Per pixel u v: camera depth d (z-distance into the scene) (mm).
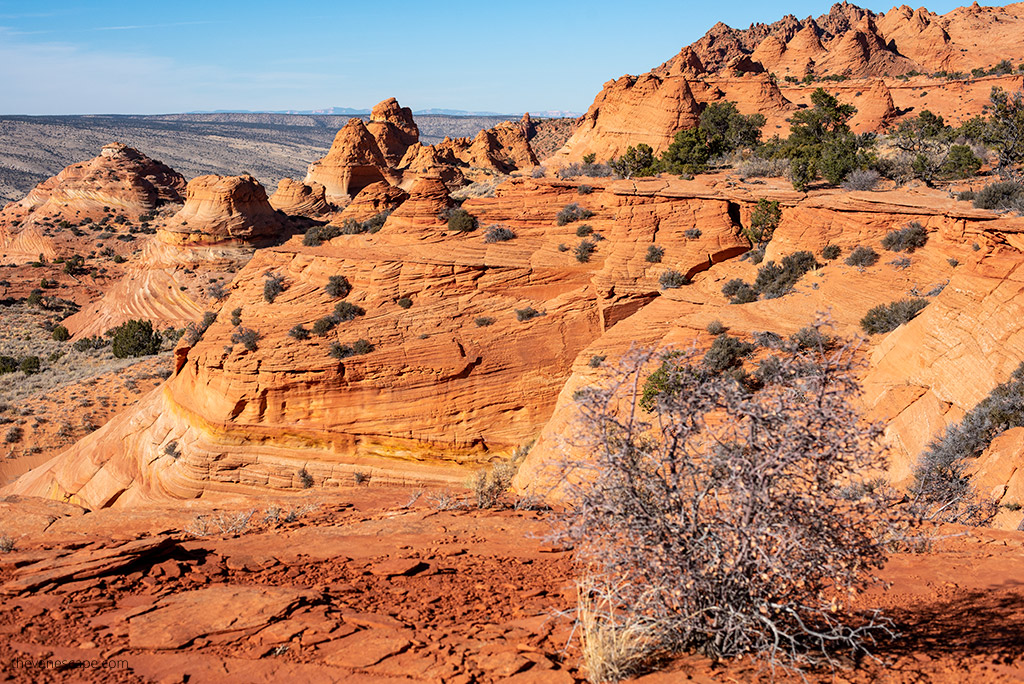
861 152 47844
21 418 53500
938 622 6492
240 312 44812
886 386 24328
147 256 105375
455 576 8930
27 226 138625
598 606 5477
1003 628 6230
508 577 8812
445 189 51594
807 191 44719
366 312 42625
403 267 43812
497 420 39906
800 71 119812
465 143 143250
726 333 31594
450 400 39781
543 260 44219
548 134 199375
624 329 36156
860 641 5574
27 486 46594
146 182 150000
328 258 45094
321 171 136000
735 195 44219
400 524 12125
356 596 8008
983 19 131500
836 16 170625
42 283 116000
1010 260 23266
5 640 6449
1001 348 22219
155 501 41000
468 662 5672
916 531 9984
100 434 46469
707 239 42812
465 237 48000
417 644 6051
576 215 47062
